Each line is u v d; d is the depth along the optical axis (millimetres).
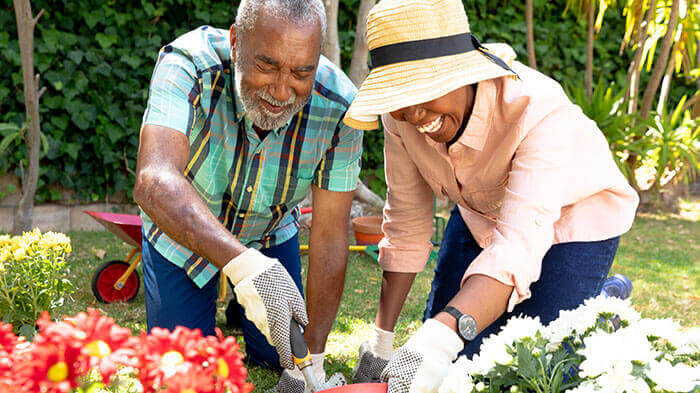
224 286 3590
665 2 7879
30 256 2414
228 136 2092
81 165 5957
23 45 4617
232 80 2031
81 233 5652
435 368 1404
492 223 2256
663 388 1128
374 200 6625
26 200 4910
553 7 8133
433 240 5453
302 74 1708
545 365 1267
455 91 1677
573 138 1796
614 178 1918
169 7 6129
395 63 1634
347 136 2229
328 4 5551
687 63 8273
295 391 2215
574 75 8250
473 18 7539
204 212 1493
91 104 5859
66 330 949
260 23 1635
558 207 1741
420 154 2043
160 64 1948
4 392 891
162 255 2316
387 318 2262
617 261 5074
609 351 1169
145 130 1749
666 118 7832
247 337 2742
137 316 3473
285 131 2143
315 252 2285
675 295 4094
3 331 1072
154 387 938
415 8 1613
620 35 8477
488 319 1609
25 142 5410
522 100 1757
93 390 968
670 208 7574
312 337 2297
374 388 1444
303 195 2381
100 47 5938
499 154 1866
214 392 976
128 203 6281
